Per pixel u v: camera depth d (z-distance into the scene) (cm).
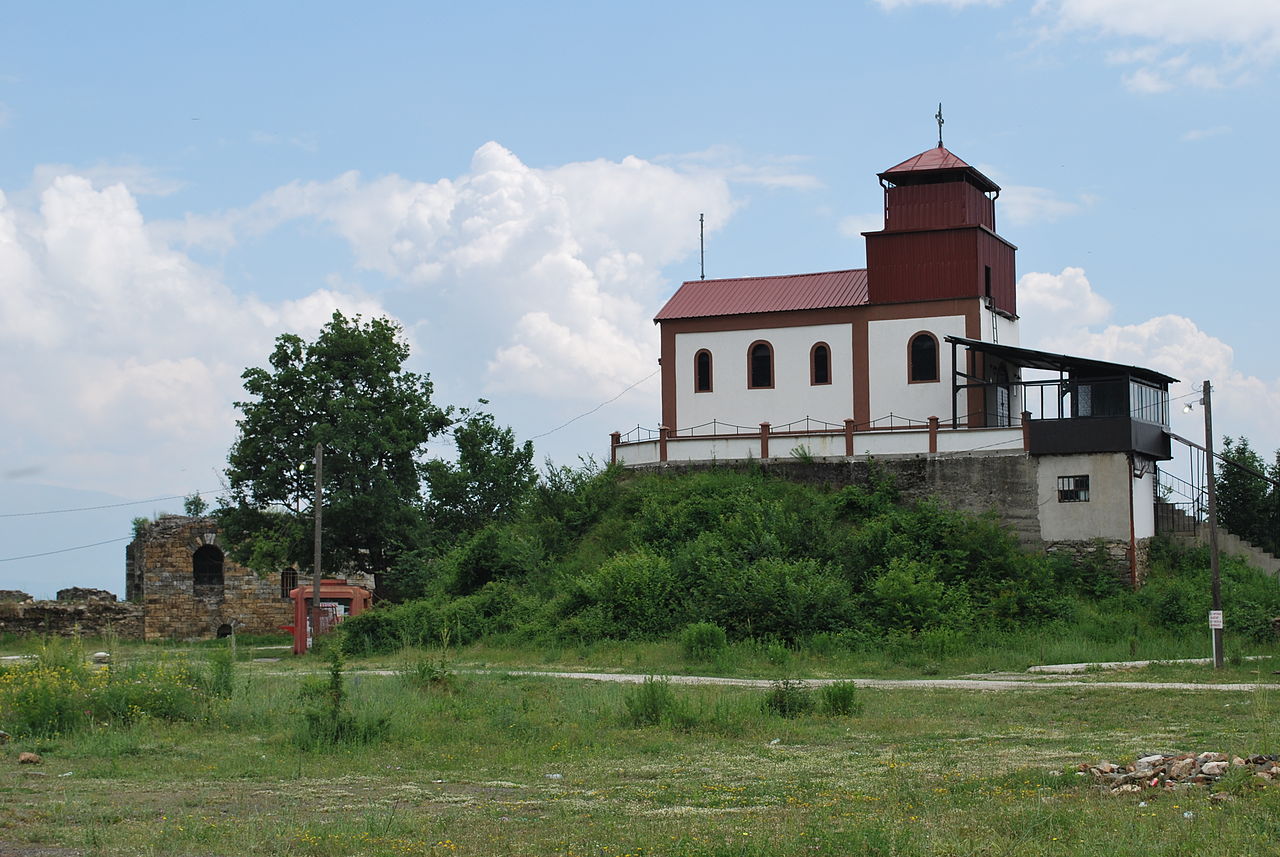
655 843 1323
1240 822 1325
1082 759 1862
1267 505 5388
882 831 1314
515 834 1405
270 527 5503
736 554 4138
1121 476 4253
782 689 2547
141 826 1446
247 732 2306
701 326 5150
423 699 2586
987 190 5178
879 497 4503
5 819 1489
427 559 5528
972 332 4816
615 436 5128
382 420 5516
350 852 1323
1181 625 3878
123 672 2566
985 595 4012
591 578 4200
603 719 2377
